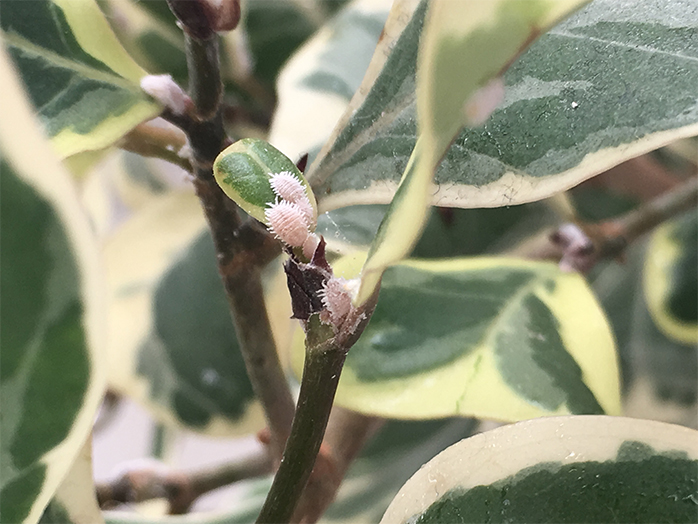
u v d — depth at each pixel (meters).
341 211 0.09
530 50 0.06
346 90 0.10
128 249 0.14
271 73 0.15
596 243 0.11
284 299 0.12
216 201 0.06
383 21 0.11
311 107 0.10
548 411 0.07
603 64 0.06
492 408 0.07
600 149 0.06
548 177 0.06
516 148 0.06
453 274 0.08
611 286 0.17
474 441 0.06
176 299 0.13
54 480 0.05
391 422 0.14
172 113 0.06
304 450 0.05
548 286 0.08
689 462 0.05
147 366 0.13
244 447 0.23
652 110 0.06
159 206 0.15
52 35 0.06
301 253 0.05
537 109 0.06
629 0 0.06
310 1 0.15
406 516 0.05
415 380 0.07
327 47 0.11
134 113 0.06
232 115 0.15
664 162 0.18
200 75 0.06
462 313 0.08
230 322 0.13
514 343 0.07
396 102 0.06
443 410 0.07
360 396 0.07
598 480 0.05
